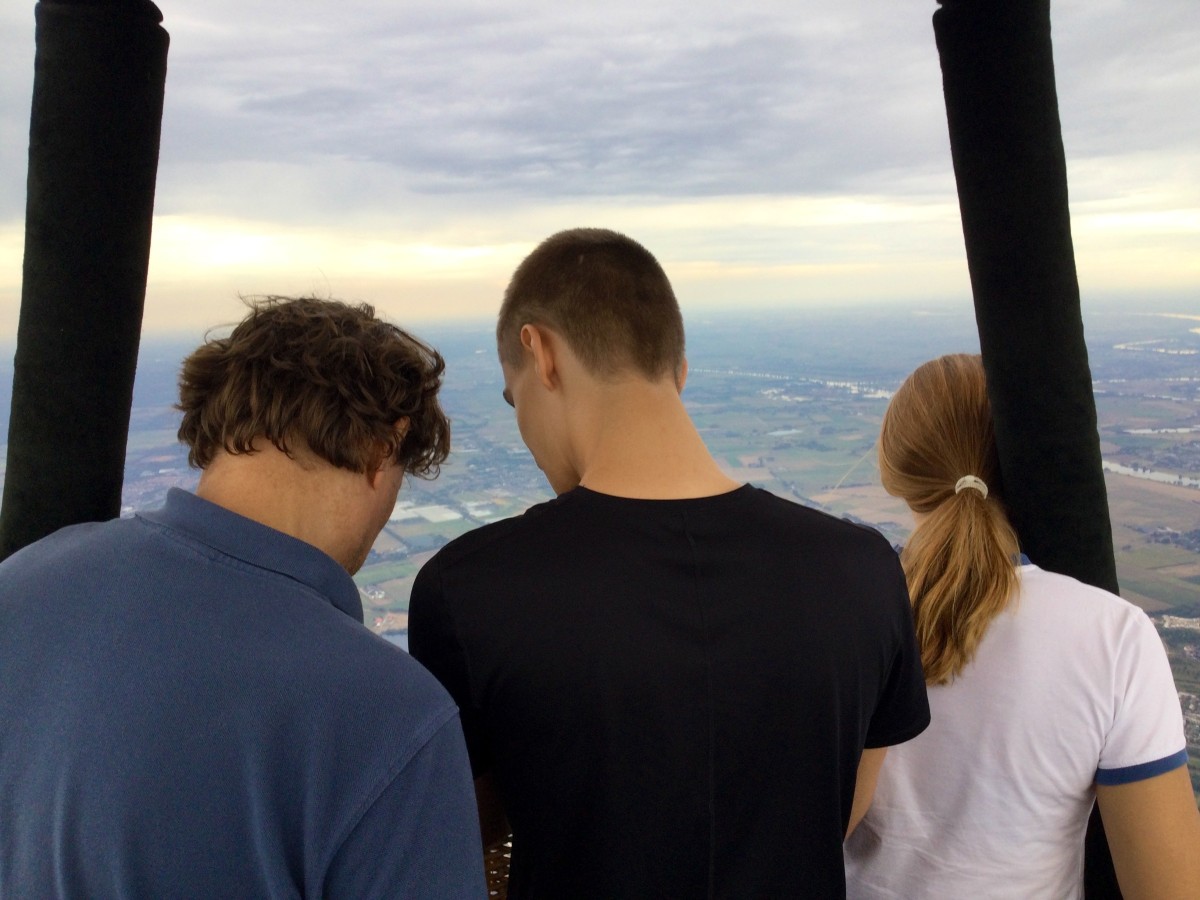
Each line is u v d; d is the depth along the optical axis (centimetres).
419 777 64
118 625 63
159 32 101
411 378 78
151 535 69
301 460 71
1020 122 111
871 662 81
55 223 99
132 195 102
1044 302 115
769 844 78
